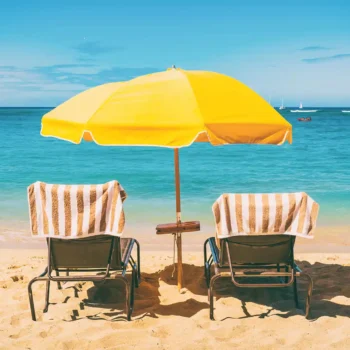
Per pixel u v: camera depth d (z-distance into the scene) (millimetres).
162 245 7309
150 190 12766
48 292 4363
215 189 13086
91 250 3984
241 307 4316
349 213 9773
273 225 3846
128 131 3514
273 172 16922
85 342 3615
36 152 25562
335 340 3625
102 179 15586
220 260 4055
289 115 108312
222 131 3508
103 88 4223
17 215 9531
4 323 4016
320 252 6852
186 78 3986
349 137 37969
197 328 3867
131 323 3957
